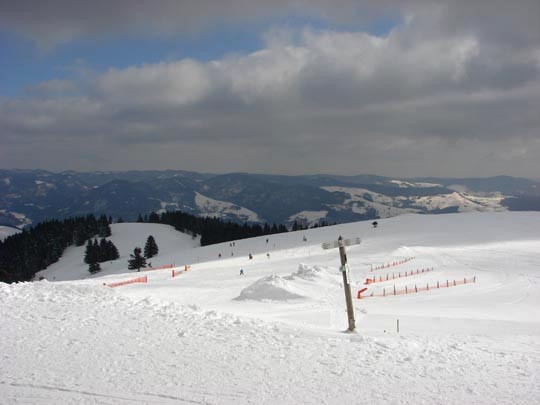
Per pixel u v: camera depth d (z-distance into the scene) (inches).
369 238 3415.4
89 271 4015.8
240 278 2085.4
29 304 669.3
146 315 641.6
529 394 398.6
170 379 403.9
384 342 582.2
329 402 368.8
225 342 536.1
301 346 539.2
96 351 473.1
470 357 527.8
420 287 1642.5
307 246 3294.8
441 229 3644.2
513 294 1473.9
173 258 3646.7
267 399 369.7
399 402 374.3
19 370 408.2
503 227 3580.2
